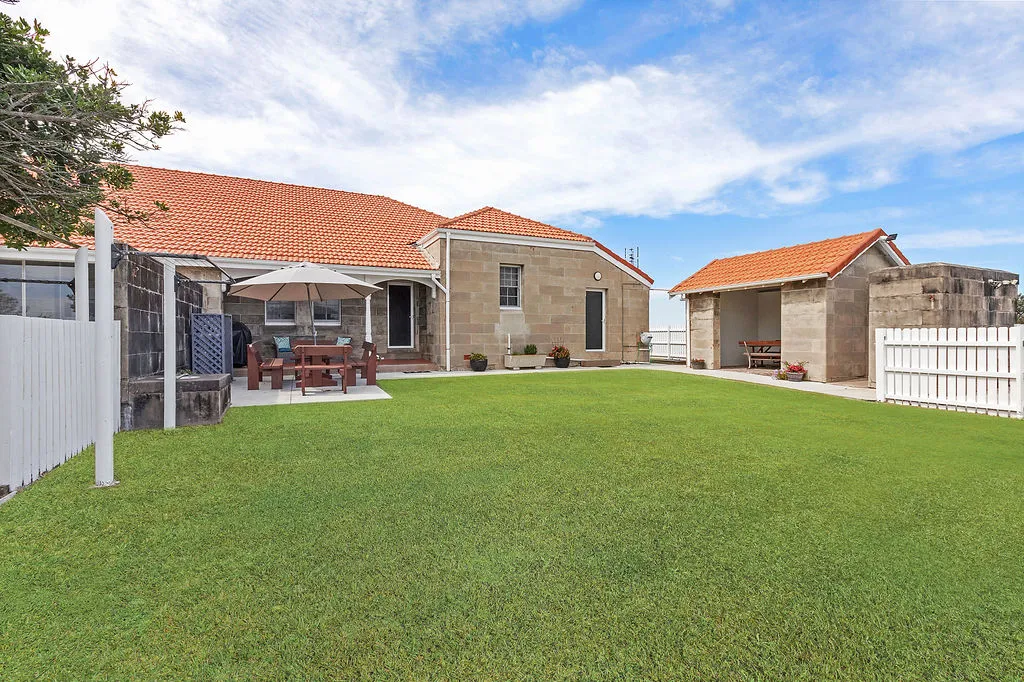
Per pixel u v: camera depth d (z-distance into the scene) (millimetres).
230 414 8023
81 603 2465
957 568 2871
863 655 2096
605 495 4098
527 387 12000
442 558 2945
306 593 2553
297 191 20406
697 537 3273
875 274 12773
